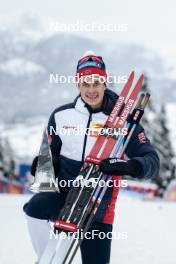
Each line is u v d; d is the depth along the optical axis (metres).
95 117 3.48
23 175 25.06
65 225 3.17
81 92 3.44
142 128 3.49
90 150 3.46
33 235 3.34
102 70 3.41
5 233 7.65
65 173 3.50
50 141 3.56
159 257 6.17
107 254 3.43
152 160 3.32
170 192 23.48
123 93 3.49
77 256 5.74
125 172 3.21
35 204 3.34
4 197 14.08
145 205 13.23
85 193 3.27
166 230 8.50
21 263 5.61
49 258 3.16
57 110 3.58
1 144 37.59
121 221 9.58
